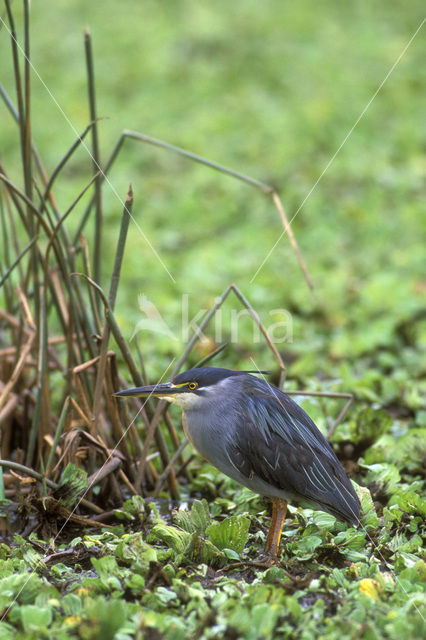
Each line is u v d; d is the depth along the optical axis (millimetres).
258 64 29000
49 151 23016
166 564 7277
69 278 8672
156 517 8344
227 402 7848
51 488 8180
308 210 19828
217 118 24953
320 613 6211
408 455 9320
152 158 22938
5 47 28688
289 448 7668
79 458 8844
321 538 7637
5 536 8383
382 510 8469
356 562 7172
